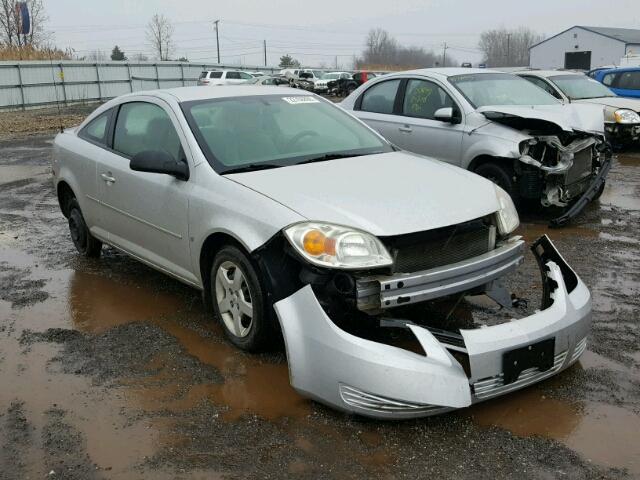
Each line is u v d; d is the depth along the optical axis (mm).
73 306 4969
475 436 3088
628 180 9836
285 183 3822
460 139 7340
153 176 4578
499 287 4105
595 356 3869
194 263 4258
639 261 5758
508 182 7055
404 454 2961
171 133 4543
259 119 4680
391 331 3787
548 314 3311
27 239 7027
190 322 4559
